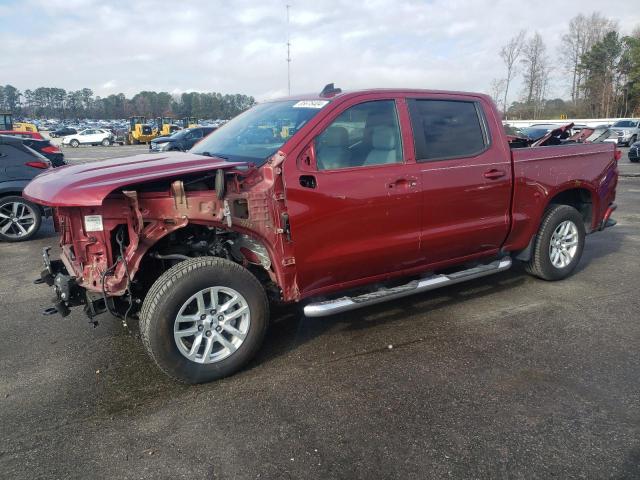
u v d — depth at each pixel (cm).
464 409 307
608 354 376
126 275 317
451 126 428
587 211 558
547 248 512
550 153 491
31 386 340
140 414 306
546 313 455
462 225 432
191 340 340
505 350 384
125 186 307
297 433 285
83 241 329
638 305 472
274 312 459
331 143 366
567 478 248
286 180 344
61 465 262
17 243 770
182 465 261
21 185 769
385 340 403
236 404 315
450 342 398
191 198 323
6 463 264
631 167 1773
